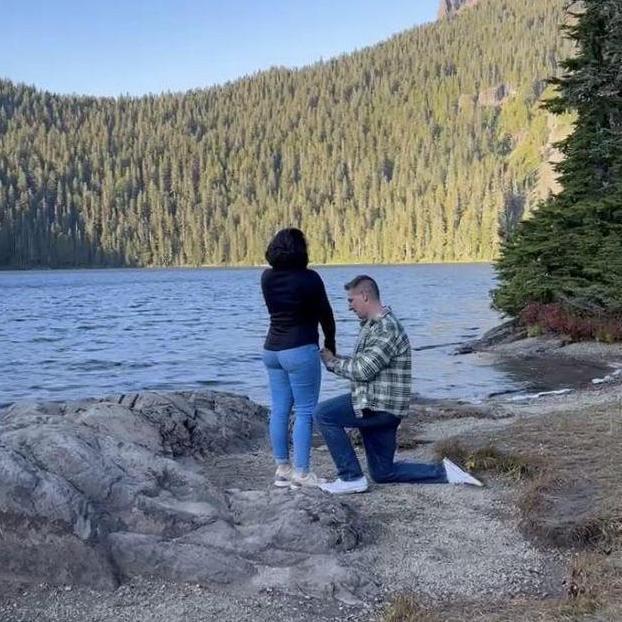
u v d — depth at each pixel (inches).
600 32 813.2
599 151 800.9
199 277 4554.6
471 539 204.8
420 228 6540.4
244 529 193.3
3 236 6870.1
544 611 155.9
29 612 158.7
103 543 174.2
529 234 846.5
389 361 244.2
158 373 730.8
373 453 255.3
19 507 171.3
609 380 530.6
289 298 229.8
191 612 159.8
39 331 1209.4
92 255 7342.5
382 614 161.6
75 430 215.9
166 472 207.6
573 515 208.1
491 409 412.8
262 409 382.9
